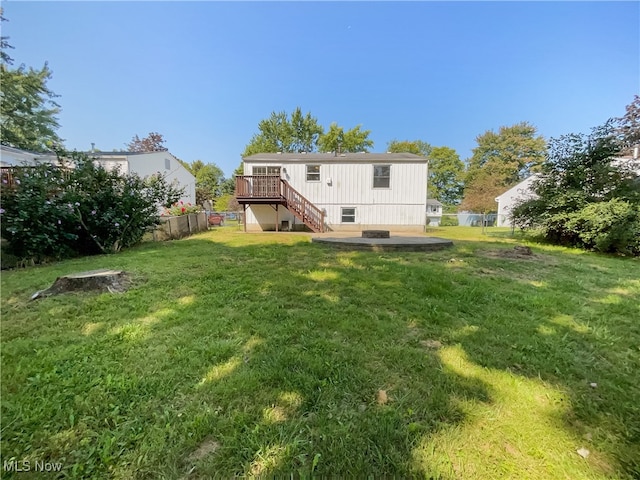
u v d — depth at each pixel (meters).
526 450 1.37
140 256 6.15
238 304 3.23
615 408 1.66
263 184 13.22
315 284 4.01
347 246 7.43
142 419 1.50
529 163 31.02
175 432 1.42
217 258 5.88
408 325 2.74
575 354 2.27
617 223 7.56
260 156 14.19
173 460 1.27
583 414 1.61
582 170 9.38
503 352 2.25
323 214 13.44
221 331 2.55
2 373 1.88
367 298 3.45
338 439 1.40
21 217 5.59
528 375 1.97
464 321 2.84
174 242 8.68
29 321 2.75
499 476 1.23
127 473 1.21
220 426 1.45
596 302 3.49
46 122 20.48
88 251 7.00
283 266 5.14
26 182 6.03
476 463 1.29
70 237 6.30
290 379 1.85
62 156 7.15
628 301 3.54
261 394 1.71
